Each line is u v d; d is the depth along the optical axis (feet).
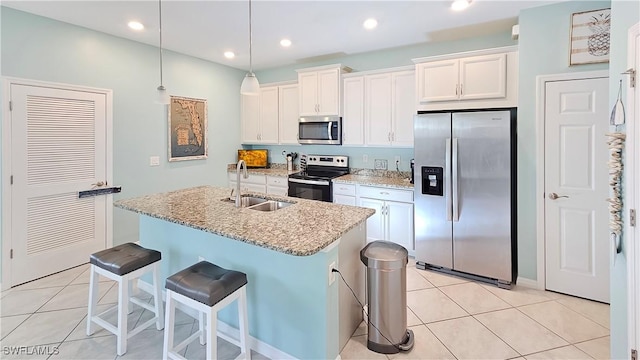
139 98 12.48
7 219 9.34
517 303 8.62
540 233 9.27
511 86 9.70
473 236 9.84
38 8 9.18
